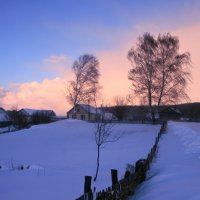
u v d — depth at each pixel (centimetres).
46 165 2355
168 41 5150
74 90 6969
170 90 5169
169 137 3238
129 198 1078
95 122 5753
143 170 1360
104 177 1791
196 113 9088
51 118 8644
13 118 7669
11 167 2245
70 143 3816
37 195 1358
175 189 975
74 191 1412
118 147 3247
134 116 8225
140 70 5256
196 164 1455
